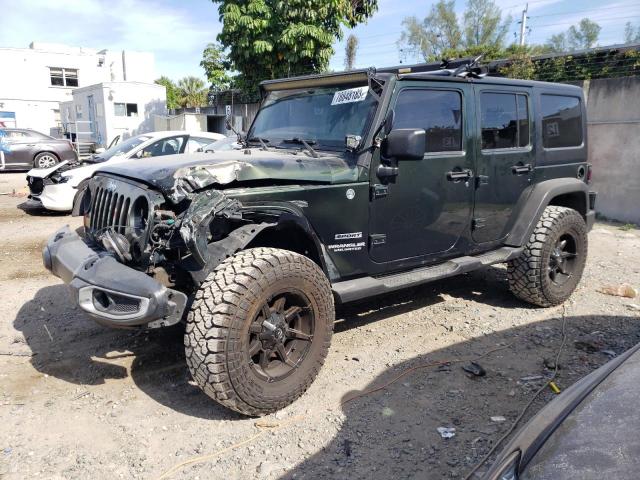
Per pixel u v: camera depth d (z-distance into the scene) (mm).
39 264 6305
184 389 3477
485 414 3182
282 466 2717
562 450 1712
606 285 5637
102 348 4055
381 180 3740
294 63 10758
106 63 33438
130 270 2936
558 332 4391
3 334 4301
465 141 4211
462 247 4398
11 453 2805
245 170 3213
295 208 3320
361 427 3051
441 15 39438
